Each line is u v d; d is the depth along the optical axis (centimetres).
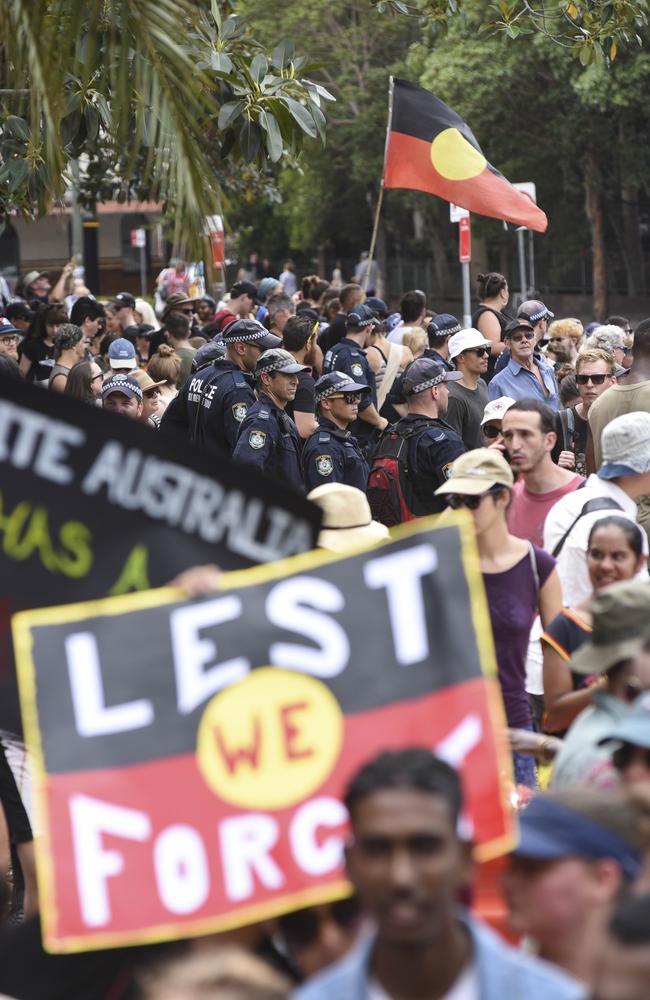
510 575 841
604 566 835
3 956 579
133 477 536
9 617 534
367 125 6350
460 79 5406
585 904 483
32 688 492
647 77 5100
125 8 1021
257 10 6275
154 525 536
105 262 7144
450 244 7475
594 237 6281
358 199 7294
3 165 1345
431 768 421
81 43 1170
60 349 1733
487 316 2019
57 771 490
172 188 1027
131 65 1190
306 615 507
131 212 6131
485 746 505
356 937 535
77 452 534
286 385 1402
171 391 1812
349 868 426
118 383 1434
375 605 511
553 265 6856
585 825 486
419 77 5897
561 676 825
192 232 1027
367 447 1702
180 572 537
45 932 484
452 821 416
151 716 496
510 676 844
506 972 424
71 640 496
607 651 667
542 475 1043
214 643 502
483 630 509
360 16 6488
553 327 2256
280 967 549
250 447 1387
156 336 2312
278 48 1359
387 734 504
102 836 489
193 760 496
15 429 531
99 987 574
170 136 1020
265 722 502
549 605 861
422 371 1345
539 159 5959
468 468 838
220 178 2888
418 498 1348
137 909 487
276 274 8212
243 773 498
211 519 538
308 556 511
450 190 1823
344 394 1412
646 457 983
